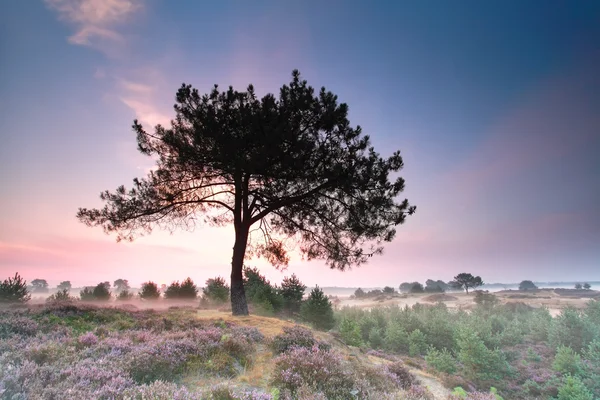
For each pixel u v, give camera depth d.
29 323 8.29
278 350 8.63
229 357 7.20
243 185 16.92
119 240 16.52
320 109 16.03
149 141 16.30
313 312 25.64
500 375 16.48
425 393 8.06
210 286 31.69
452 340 22.95
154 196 15.73
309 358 7.02
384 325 30.36
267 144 14.26
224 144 14.45
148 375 5.45
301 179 15.88
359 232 16.58
